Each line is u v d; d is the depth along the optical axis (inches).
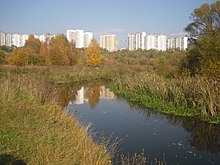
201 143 617.6
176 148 581.6
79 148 419.5
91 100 1231.5
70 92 1476.4
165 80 1226.6
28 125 492.7
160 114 917.8
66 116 600.4
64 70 2154.3
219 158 527.2
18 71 1754.4
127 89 1406.3
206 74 1204.5
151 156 529.3
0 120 507.8
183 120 824.9
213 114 797.9
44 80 1069.1
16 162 354.0
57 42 2659.9
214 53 1226.0
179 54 1975.9
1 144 399.9
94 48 2733.8
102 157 432.1
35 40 3031.5
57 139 439.5
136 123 795.4
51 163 356.8
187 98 939.3
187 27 2217.0
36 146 405.4
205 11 2046.0
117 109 1014.4
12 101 612.1
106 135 659.4
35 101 671.1
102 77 2308.1
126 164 466.3
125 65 2942.9
